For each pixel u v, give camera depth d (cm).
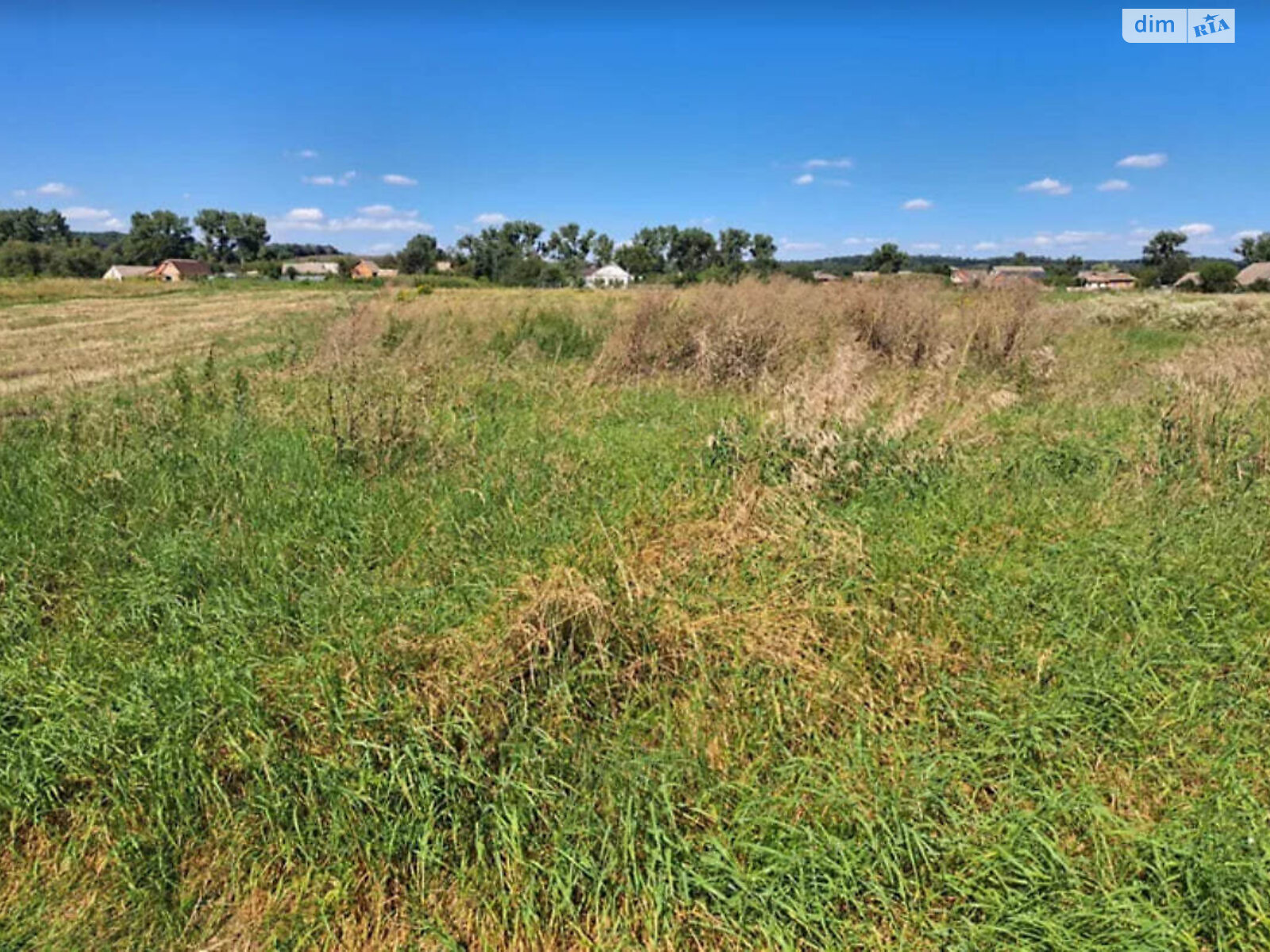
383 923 214
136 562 370
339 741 251
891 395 611
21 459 503
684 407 707
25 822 245
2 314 2472
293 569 364
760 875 209
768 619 307
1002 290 1023
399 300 1614
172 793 239
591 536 377
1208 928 195
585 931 208
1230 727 255
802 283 1094
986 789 241
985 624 308
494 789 233
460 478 472
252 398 686
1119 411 643
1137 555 351
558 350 1015
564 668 275
